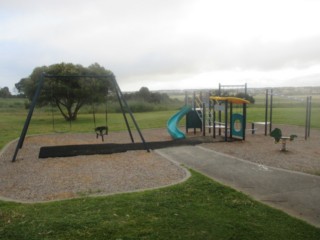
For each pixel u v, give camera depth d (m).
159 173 7.38
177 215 4.64
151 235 4.01
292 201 5.39
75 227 4.23
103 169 7.93
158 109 34.75
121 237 3.96
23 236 3.99
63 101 23.28
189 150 10.33
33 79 21.56
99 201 5.27
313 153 9.77
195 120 15.27
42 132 16.12
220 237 3.98
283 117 22.09
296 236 4.01
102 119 23.84
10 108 35.84
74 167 8.21
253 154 9.63
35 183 6.72
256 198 5.54
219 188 5.96
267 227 4.26
